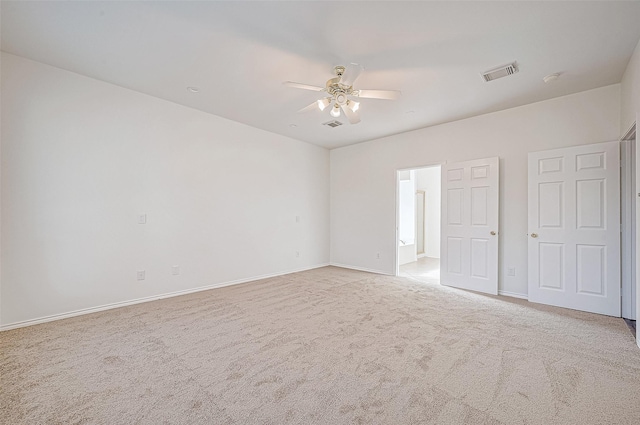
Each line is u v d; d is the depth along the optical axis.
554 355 2.21
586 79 3.01
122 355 2.20
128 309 3.25
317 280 4.73
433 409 1.61
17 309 2.70
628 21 2.11
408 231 7.11
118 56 2.68
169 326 2.76
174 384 1.84
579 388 1.81
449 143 4.39
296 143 5.50
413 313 3.14
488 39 2.34
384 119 4.26
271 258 5.02
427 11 2.02
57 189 2.92
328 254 6.17
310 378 1.91
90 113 3.11
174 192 3.80
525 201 3.70
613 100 3.11
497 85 3.15
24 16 2.11
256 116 4.24
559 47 2.45
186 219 3.92
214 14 2.08
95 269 3.16
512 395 1.74
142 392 1.76
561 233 3.34
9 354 2.21
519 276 3.75
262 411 1.59
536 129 3.61
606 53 2.54
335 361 2.13
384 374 1.96
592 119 3.23
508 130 3.83
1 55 2.62
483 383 1.86
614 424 1.51
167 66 2.85
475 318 2.99
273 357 2.19
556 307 3.34
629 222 2.99
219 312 3.16
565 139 3.40
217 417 1.55
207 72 2.95
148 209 3.56
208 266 4.15
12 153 2.67
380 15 2.07
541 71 2.85
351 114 3.08
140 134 3.49
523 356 2.20
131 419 1.53
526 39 2.34
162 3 1.98
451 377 1.93
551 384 1.85
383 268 5.28
